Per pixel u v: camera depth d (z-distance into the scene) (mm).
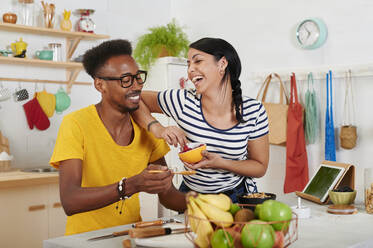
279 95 3605
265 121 1741
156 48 3791
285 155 3576
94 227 1450
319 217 1430
